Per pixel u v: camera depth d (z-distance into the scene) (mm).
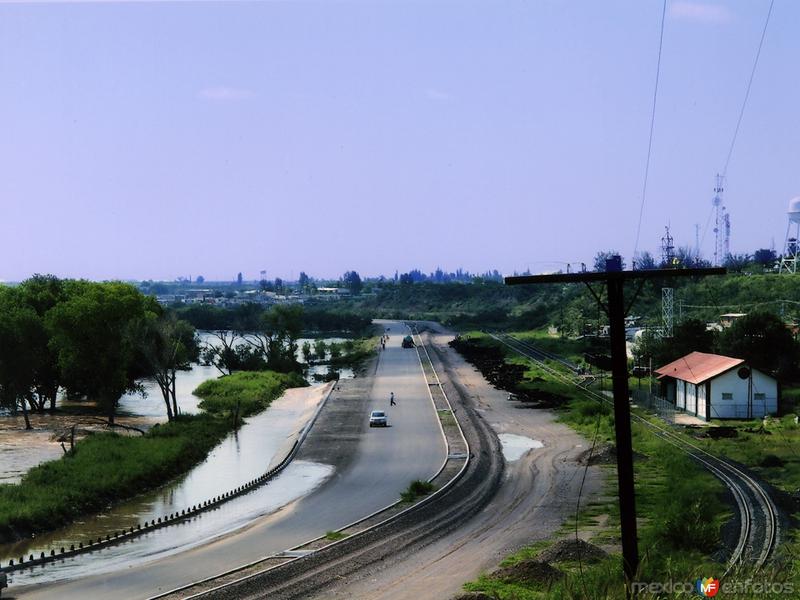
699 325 109312
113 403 102125
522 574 37844
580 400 102250
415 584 38438
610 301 29750
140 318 98938
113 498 59500
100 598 38156
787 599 27109
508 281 29797
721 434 74250
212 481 66375
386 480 64250
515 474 64750
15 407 106812
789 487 54312
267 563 42906
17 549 47656
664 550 39094
